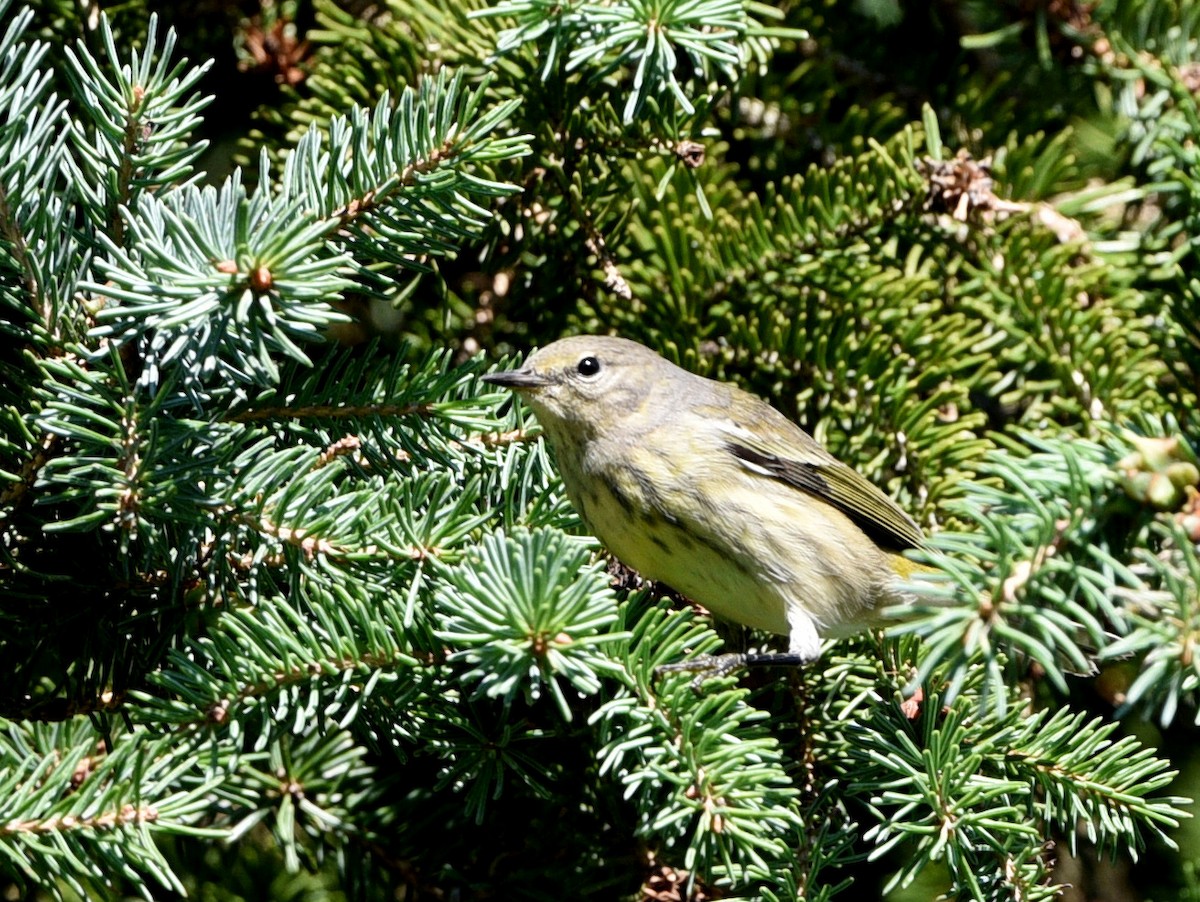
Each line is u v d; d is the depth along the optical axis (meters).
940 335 9.15
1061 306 9.09
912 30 10.61
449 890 8.13
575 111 8.41
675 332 9.28
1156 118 9.93
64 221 6.00
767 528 7.89
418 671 6.05
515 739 6.43
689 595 8.12
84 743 5.71
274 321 5.28
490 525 6.83
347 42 9.23
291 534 6.03
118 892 6.07
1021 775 6.61
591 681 5.46
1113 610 5.04
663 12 7.17
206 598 6.23
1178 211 9.60
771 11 8.48
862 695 7.21
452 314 9.38
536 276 9.26
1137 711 9.25
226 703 5.77
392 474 6.45
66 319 6.02
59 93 8.80
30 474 6.04
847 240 9.18
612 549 8.09
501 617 5.31
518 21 7.36
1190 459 5.15
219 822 8.55
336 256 6.07
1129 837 6.48
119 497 5.62
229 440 5.93
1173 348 9.15
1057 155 9.61
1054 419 9.34
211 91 10.08
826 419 9.20
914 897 8.77
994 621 5.09
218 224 5.73
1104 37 10.09
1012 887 6.35
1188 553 5.00
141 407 5.64
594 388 7.84
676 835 6.23
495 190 6.13
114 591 6.57
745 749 5.74
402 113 6.00
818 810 6.73
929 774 6.08
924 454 8.87
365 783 8.37
